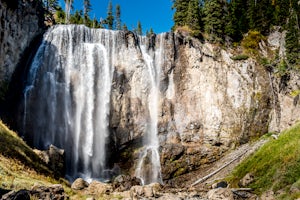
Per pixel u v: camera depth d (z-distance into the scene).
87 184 42.97
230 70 70.38
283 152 46.78
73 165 63.66
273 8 80.81
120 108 67.81
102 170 65.00
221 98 68.69
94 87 68.25
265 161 49.16
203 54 71.31
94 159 65.19
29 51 65.50
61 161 50.81
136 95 69.06
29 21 65.38
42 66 65.44
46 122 62.88
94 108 67.31
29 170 36.59
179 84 70.25
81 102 67.00
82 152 65.00
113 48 70.75
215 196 41.25
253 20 78.81
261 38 76.69
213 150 65.38
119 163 66.38
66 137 64.44
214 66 70.69
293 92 67.50
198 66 70.81
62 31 69.06
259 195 40.94
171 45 71.38
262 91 69.00
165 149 65.31
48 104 64.00
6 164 33.75
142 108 68.62
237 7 79.88
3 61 56.31
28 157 40.69
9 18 57.88
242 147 64.06
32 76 63.84
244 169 53.34
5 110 55.91
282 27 77.81
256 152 57.28
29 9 65.31
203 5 83.62
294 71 69.75
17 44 61.00
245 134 66.00
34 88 62.94
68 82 67.00
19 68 62.00
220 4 77.31
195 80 70.25
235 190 41.91
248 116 67.06
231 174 55.75
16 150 39.47
